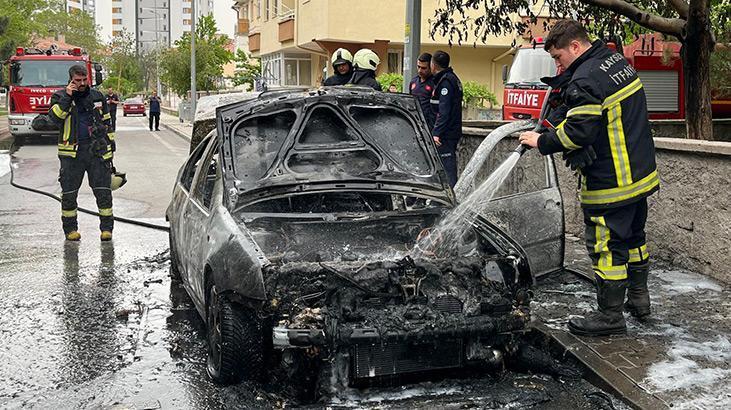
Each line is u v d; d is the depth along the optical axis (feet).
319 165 17.75
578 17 31.14
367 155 18.03
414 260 15.16
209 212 17.42
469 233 17.40
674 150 22.58
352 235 18.26
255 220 17.38
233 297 14.58
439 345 14.52
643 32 33.81
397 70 90.22
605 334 16.99
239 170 17.19
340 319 13.89
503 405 14.23
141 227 32.71
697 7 26.91
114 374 16.16
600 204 16.56
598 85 15.74
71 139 28.63
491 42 89.30
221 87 152.25
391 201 19.48
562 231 19.66
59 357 17.15
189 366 16.63
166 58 143.74
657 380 14.61
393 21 83.82
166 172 54.95
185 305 21.09
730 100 50.03
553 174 20.01
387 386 14.82
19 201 39.86
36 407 14.43
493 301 14.56
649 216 24.08
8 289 22.61
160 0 452.76
